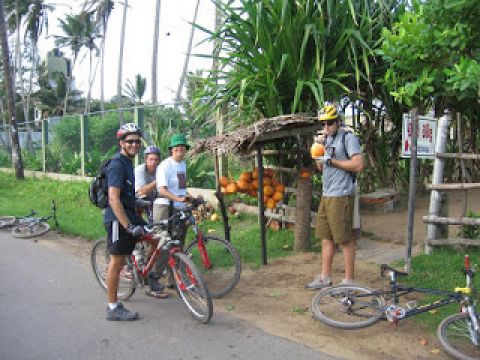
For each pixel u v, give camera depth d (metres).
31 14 36.03
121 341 4.20
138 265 5.09
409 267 5.48
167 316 4.78
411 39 5.54
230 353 3.95
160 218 5.56
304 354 3.92
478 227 6.04
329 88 7.28
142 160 11.93
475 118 8.84
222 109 8.67
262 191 6.36
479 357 3.69
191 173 10.59
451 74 5.09
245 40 7.30
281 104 7.50
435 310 4.60
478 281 5.09
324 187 5.15
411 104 6.30
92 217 10.34
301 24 7.05
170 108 11.44
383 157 9.42
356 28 7.32
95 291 5.59
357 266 6.07
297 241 6.91
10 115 16.66
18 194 14.34
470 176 9.14
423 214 8.53
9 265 6.83
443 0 5.24
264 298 5.23
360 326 4.29
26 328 4.49
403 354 3.89
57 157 16.98
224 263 5.51
